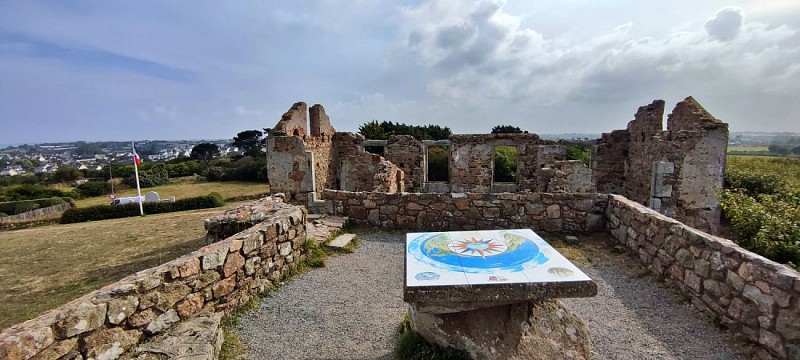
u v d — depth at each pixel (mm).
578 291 2963
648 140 12258
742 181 11281
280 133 11906
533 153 14562
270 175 12180
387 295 4930
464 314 3240
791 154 21641
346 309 4543
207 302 4051
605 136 14672
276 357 3584
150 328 3406
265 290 5016
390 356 3555
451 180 15430
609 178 14742
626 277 5324
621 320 4141
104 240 9938
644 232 5695
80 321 2869
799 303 3088
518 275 3102
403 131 29734
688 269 4520
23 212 24906
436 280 3045
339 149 16188
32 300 6043
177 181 40625
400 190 13023
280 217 5590
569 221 7383
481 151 14984
